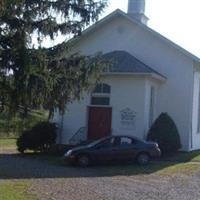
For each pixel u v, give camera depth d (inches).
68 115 1274.6
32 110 687.1
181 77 1280.8
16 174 823.1
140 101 1216.8
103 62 773.3
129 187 721.6
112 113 1238.9
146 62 1307.8
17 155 1142.3
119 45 1330.0
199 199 636.1
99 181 776.3
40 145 1177.4
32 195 612.4
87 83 728.3
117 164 1015.0
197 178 842.8
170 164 1027.3
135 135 1214.3
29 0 627.5
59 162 1033.5
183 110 1275.8
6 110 647.8
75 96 715.4
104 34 1342.3
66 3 677.9
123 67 1216.2
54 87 678.5
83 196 624.1
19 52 614.2
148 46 1309.1
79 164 987.9
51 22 651.5
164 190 701.9
